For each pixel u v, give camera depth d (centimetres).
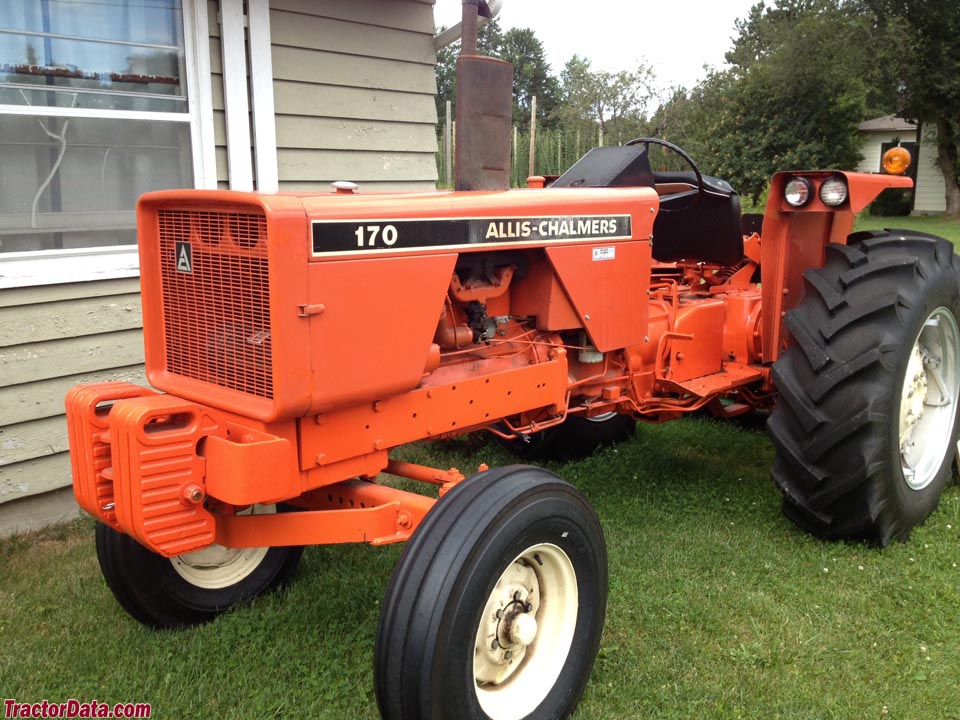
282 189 462
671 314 375
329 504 260
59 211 386
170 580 286
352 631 285
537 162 1658
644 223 322
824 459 332
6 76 361
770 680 257
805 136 1927
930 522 372
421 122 525
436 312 244
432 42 521
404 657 201
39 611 305
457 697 207
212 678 261
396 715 205
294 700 247
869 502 329
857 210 349
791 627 286
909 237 367
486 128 275
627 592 309
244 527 242
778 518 378
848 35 2008
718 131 1972
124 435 208
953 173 2405
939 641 279
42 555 360
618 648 275
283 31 446
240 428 223
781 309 384
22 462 381
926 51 2241
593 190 305
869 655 271
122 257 398
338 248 215
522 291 299
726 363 410
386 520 236
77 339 388
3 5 356
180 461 212
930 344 378
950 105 2309
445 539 208
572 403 344
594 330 309
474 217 253
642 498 405
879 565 330
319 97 469
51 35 371
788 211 373
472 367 280
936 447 378
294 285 207
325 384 218
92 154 391
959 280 371
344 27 473
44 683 259
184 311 241
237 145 434
